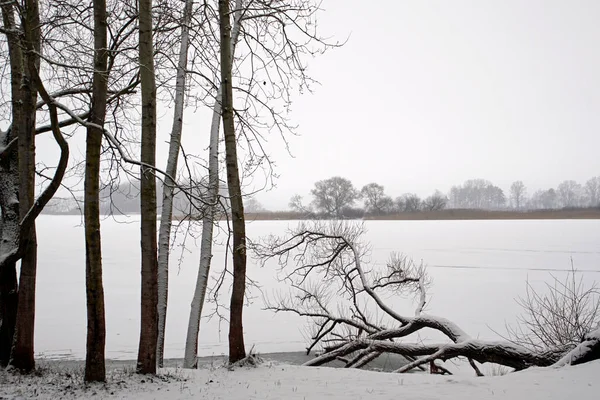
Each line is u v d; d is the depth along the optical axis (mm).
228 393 7672
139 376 8289
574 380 8055
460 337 12688
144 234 8461
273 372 9438
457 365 15234
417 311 15148
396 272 17781
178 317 22750
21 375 8266
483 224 112562
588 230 84875
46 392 7219
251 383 8453
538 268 36531
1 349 9023
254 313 23875
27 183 8539
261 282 32094
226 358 15625
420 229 91125
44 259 44188
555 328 13133
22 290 8578
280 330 20453
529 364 11195
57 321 20828
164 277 12094
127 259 45000
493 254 46719
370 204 138500
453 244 57500
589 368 8742
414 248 52375
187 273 37531
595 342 9375
